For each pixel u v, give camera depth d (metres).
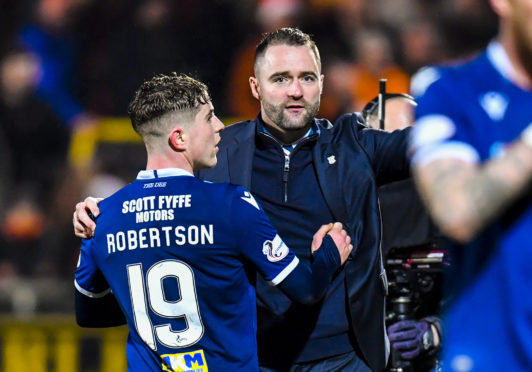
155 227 8.74
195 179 8.91
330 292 9.98
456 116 5.51
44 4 31.41
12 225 27.66
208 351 8.80
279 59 9.78
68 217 26.80
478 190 4.82
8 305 24.31
